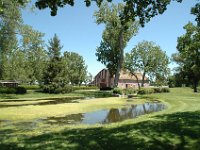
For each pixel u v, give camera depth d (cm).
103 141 1133
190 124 1419
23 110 2798
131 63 8581
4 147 1129
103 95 5794
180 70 8275
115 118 2400
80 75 11700
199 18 1620
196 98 4456
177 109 2519
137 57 8606
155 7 1249
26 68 5025
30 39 4566
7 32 4228
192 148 1023
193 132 1227
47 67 6025
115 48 7419
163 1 1242
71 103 3728
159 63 8669
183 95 5559
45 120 2228
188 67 6981
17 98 4616
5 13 3997
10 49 4381
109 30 6550
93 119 2328
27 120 2209
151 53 8575
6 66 4559
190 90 7769
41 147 1091
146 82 11112
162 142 1098
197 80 7344
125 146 1056
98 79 11275
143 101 4269
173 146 1055
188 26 3997
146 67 8569
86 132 1386
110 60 7688
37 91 6234
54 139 1241
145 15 1255
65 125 1911
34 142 1202
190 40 4050
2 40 4197
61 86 6112
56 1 1086
